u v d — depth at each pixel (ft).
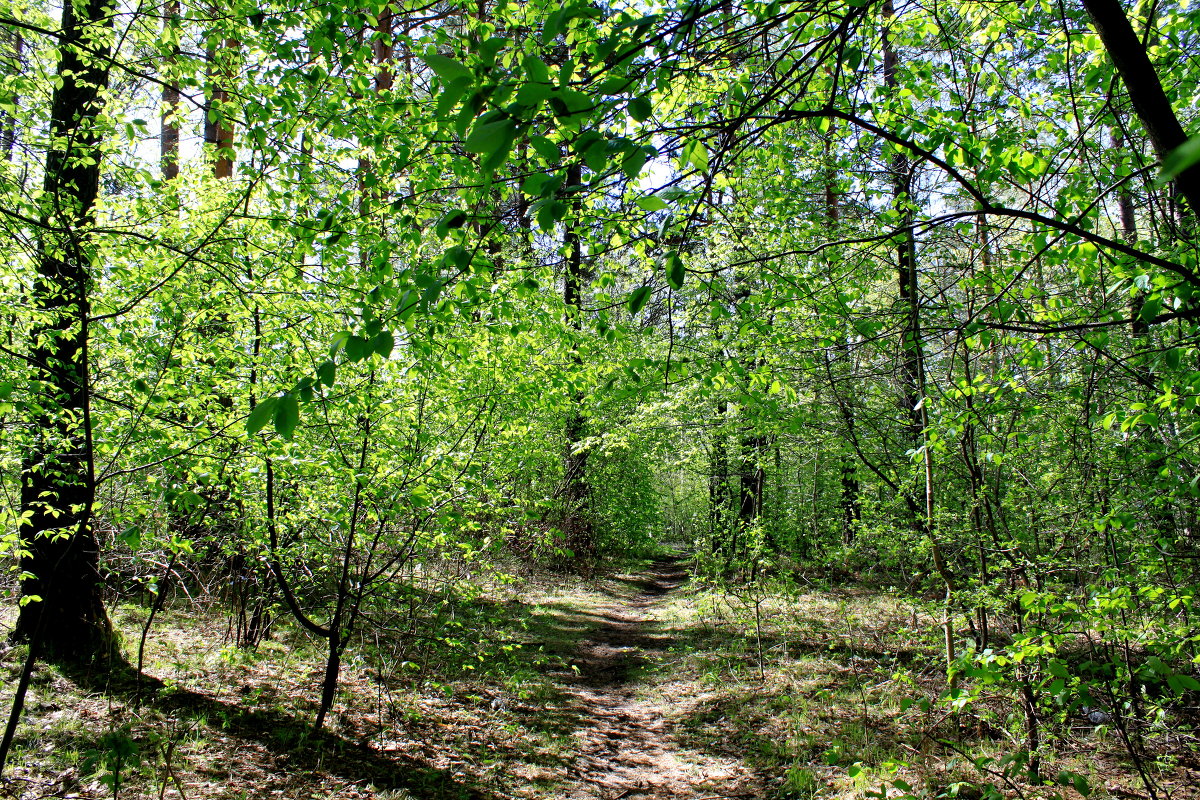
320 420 20.15
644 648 38.81
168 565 21.79
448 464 23.24
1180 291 9.86
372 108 16.34
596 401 27.81
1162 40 12.73
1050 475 17.87
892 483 23.39
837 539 37.76
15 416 16.51
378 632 27.68
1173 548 15.06
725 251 22.36
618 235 13.43
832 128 17.88
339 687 25.80
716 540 38.96
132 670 23.70
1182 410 11.98
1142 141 13.78
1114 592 11.49
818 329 19.63
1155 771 18.12
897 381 19.97
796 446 33.24
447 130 14.25
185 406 17.60
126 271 17.12
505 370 24.22
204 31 16.99
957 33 16.52
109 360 18.94
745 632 36.60
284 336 19.60
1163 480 14.69
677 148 9.50
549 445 37.68
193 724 20.45
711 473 47.21
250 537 21.83
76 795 16.08
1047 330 9.84
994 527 17.99
